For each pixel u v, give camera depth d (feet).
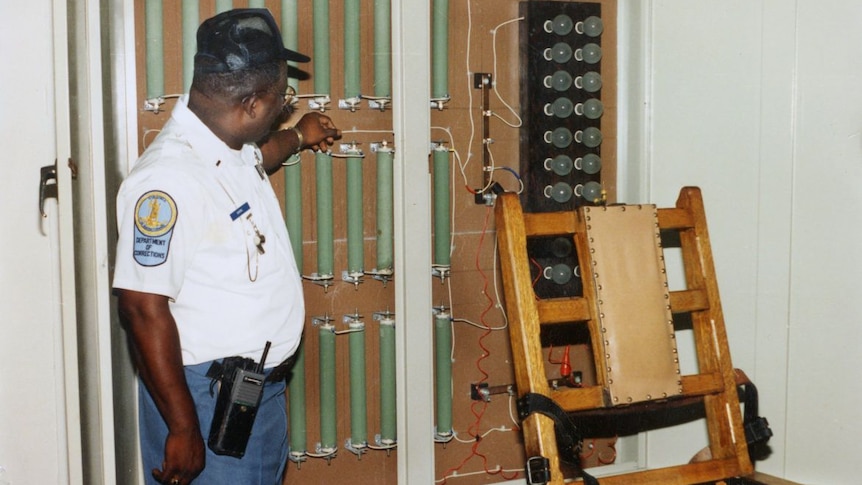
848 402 8.55
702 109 9.14
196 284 5.95
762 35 8.74
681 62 9.19
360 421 8.35
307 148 7.95
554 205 9.15
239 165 6.31
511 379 9.26
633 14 9.32
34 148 6.66
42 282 6.80
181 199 5.77
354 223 8.20
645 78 9.30
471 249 8.96
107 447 7.07
